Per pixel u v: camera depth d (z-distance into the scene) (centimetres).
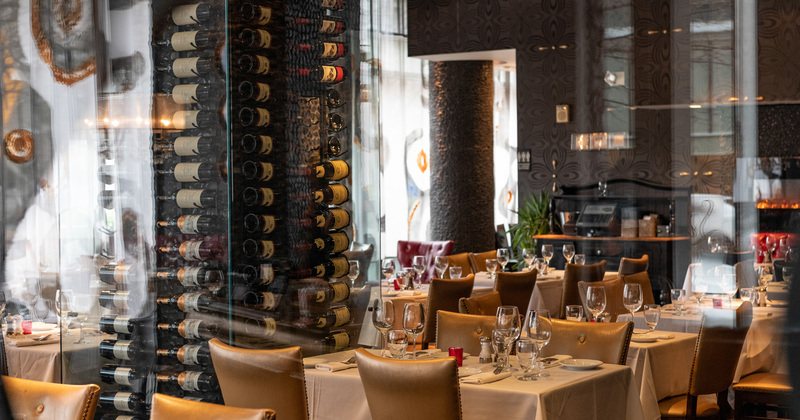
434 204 847
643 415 291
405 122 921
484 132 850
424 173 936
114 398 313
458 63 854
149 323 311
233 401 260
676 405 317
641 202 737
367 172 345
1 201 480
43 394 216
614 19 768
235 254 306
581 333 300
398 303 487
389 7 899
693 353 328
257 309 311
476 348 314
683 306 420
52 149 463
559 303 582
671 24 743
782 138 712
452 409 216
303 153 324
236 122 301
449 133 846
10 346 345
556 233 774
